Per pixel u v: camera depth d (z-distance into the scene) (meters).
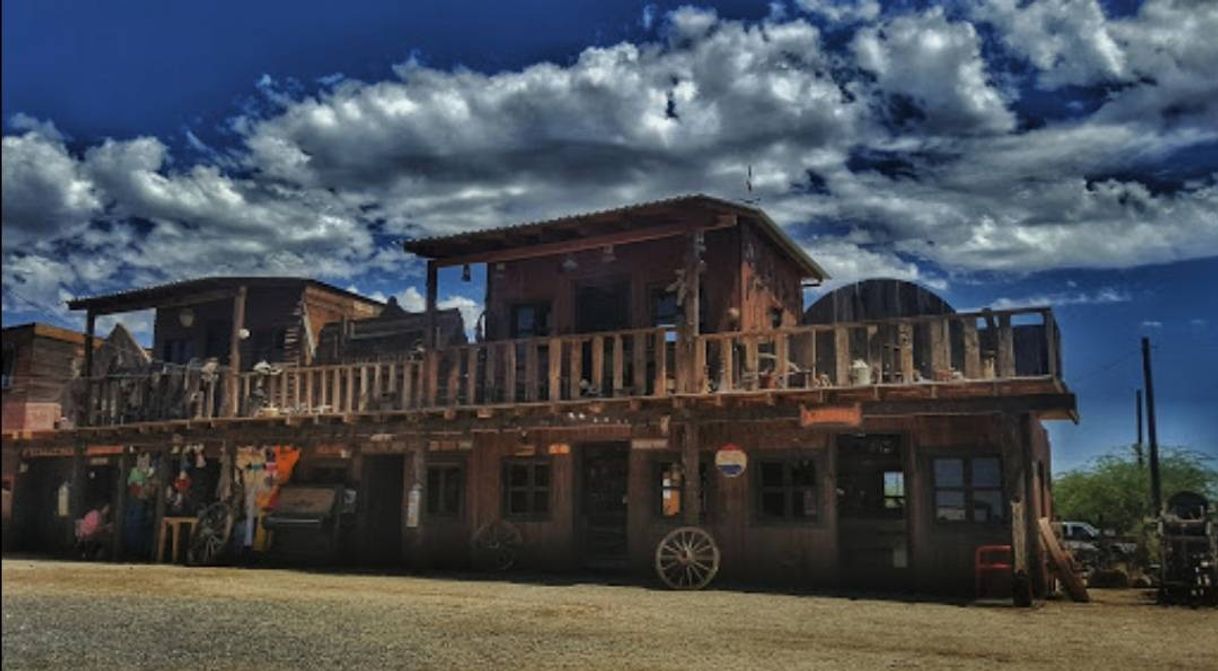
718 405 14.80
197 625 10.45
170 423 20.16
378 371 18.19
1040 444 15.63
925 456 14.44
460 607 11.99
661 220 16.23
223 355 24.31
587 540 17.42
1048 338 12.98
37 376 25.78
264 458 20.06
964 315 13.39
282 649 8.85
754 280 18.25
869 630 10.02
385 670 7.82
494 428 16.62
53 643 9.31
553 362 16.23
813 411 14.04
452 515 18.19
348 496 18.94
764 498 15.61
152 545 20.98
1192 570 12.85
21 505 24.20
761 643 9.12
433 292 18.17
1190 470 33.16
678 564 14.69
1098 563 18.23
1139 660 8.27
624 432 16.73
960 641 9.30
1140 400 34.62
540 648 8.81
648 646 8.92
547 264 19.14
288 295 23.67
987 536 13.86
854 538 14.99
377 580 15.90
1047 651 8.73
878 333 14.28
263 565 19.25
